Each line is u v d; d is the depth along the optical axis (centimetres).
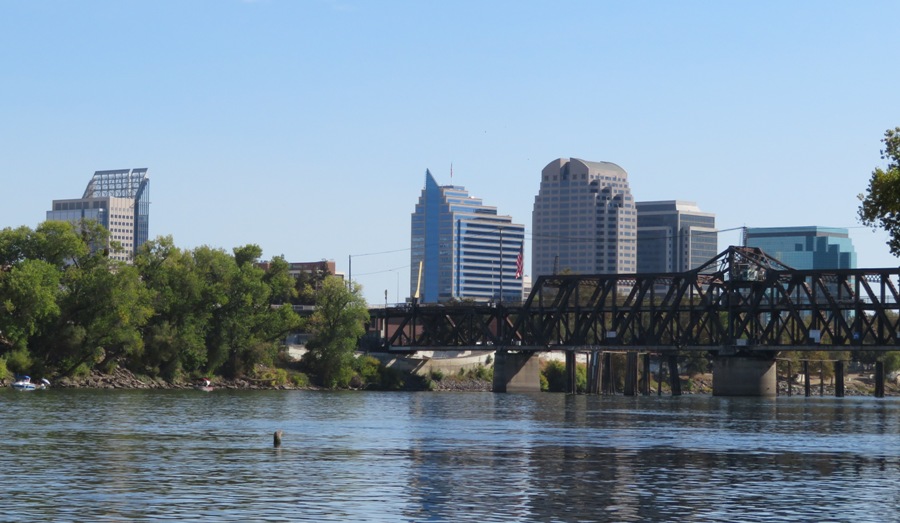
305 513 6031
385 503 6366
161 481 7075
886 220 10156
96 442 9400
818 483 7406
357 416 13788
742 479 7588
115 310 19925
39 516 5812
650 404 18875
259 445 9450
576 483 7269
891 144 10356
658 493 6875
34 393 17425
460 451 9225
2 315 18938
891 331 19962
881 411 17500
